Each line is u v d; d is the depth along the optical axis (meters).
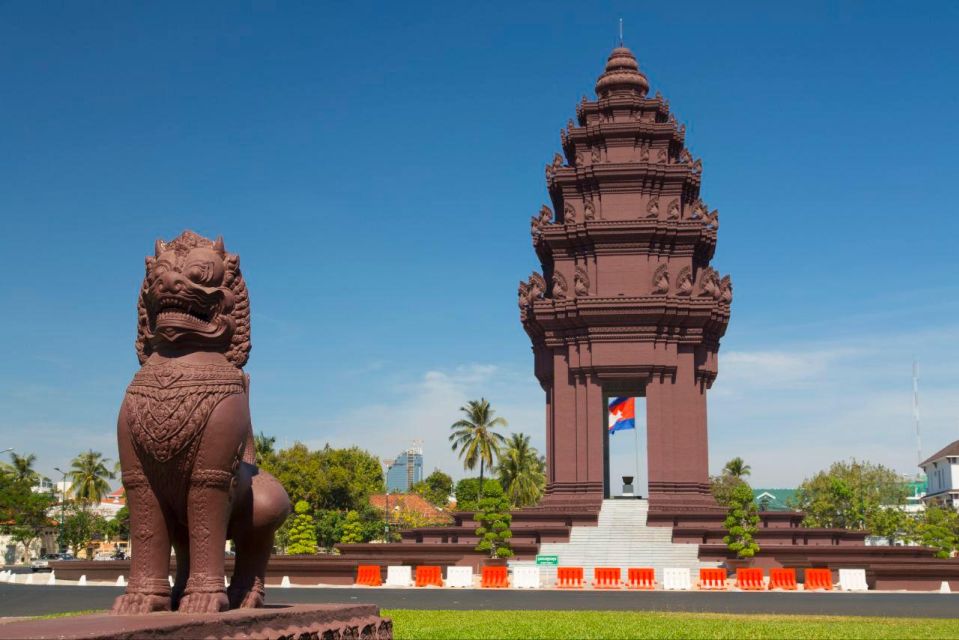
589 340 61.16
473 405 97.94
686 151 65.38
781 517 59.78
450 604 35.34
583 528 57.91
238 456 12.41
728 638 21.02
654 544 56.28
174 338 12.32
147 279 12.64
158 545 12.13
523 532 58.19
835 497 101.75
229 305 12.84
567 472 60.81
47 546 129.50
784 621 26.17
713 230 63.78
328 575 51.72
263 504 13.66
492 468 100.06
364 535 96.75
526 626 23.88
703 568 54.38
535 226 65.44
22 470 113.06
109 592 42.19
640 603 35.97
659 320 60.56
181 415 11.90
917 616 29.09
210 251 12.80
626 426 65.81
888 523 101.31
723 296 62.81
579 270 61.94
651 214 62.22
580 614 28.89
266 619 11.30
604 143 65.00
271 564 51.97
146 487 12.13
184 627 9.55
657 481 59.12
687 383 61.19
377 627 14.96
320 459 100.06
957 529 102.44
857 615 29.34
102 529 125.62
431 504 138.38
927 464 153.12
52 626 8.94
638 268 61.94
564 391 62.00
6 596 38.72
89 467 120.00
